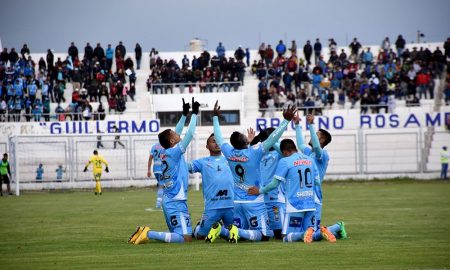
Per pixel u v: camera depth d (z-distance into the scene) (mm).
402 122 61812
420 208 30391
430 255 15898
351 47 71750
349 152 60062
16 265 15586
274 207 19812
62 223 26078
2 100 65250
